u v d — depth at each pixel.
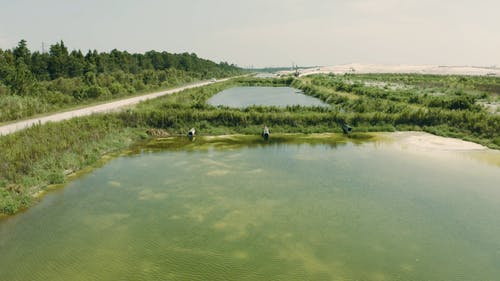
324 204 14.24
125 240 11.45
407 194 15.20
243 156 20.97
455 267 10.02
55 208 13.78
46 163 16.88
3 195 13.77
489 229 12.21
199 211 13.56
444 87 56.59
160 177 17.27
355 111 34.12
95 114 25.97
